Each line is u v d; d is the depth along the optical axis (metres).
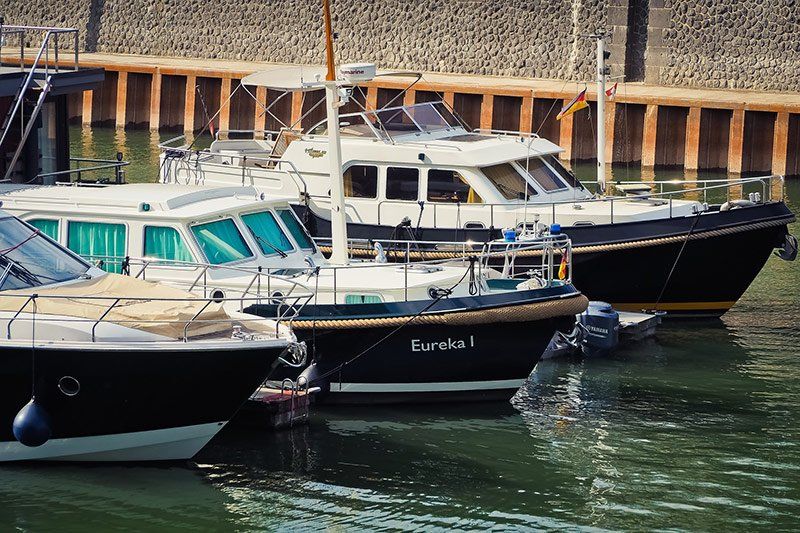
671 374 28.70
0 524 19.98
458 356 25.25
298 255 26.80
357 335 24.94
